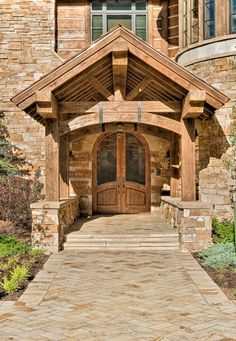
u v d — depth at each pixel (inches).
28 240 440.5
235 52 477.4
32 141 595.5
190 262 357.4
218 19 485.4
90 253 399.2
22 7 606.2
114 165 621.9
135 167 622.2
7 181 553.9
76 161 611.2
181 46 546.3
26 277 303.6
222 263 338.0
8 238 429.1
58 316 228.5
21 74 601.0
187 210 399.9
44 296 265.3
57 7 623.8
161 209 589.9
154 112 413.1
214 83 489.1
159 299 258.1
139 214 616.4
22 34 604.1
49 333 203.5
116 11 630.5
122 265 349.7
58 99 409.7
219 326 211.0
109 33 374.0
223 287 285.4
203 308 240.2
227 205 471.2
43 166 593.0
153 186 609.3
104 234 440.5
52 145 410.3
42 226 402.9
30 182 582.9
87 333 203.0
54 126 410.0
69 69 377.7
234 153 467.8
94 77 403.5
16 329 209.5
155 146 611.8
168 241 427.2
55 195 410.9
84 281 300.5
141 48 378.0
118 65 374.6
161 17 628.4
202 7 501.4
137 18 632.4
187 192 411.5
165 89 408.2
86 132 559.5
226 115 478.9
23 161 593.9
